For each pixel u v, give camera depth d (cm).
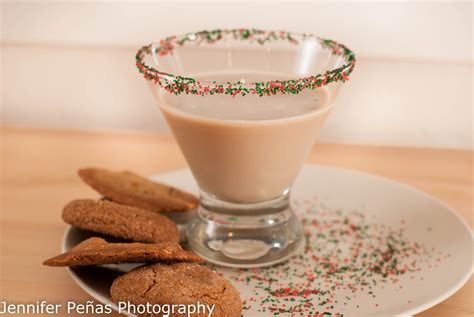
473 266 37
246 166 38
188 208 42
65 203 46
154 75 36
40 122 59
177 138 39
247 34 43
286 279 38
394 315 34
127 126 59
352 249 41
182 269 35
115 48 56
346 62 38
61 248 41
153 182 44
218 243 40
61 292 37
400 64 55
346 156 53
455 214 42
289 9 53
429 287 36
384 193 45
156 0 54
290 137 37
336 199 45
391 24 53
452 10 53
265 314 35
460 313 36
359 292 36
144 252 35
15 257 40
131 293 34
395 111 56
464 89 55
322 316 34
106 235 39
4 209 45
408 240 41
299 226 42
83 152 53
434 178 50
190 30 55
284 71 43
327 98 38
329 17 53
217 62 43
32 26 56
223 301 33
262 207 40
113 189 42
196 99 37
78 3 55
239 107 37
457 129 56
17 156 52
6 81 58
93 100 58
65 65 57
